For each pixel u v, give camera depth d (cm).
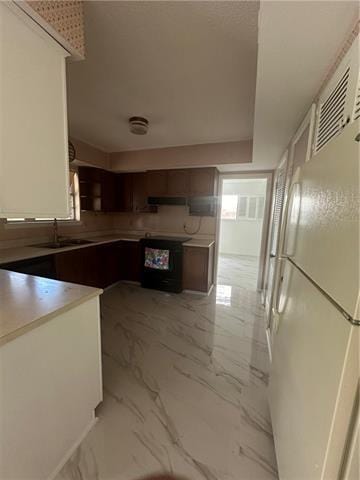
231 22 120
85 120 257
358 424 60
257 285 396
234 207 730
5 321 95
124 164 387
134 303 327
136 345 227
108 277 372
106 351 216
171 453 126
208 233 409
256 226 709
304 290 99
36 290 132
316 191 95
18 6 84
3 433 91
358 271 59
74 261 287
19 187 93
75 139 321
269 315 257
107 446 129
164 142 336
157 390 170
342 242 68
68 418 122
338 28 89
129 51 145
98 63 157
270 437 137
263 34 95
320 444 70
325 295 77
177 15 117
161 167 368
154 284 377
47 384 108
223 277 482
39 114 98
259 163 324
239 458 125
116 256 392
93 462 121
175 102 212
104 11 115
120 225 463
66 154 112
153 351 218
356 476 61
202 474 117
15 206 92
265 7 83
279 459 110
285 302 131
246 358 210
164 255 365
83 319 128
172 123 262
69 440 124
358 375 60
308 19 86
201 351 219
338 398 63
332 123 110
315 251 89
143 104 216
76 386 126
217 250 412
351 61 90
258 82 130
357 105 84
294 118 175
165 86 185
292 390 100
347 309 62
